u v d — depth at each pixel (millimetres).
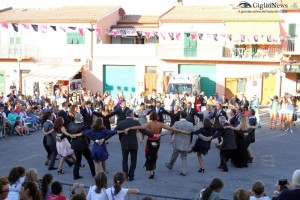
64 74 34844
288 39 33562
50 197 7457
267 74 34250
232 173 13852
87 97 25484
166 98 25766
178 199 9297
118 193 7941
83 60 36250
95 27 35688
